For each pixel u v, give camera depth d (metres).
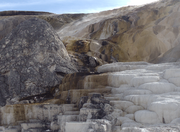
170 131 8.04
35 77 15.60
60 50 17.58
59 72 16.53
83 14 34.62
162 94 10.48
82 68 19.38
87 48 23.08
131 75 12.55
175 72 11.52
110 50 22.89
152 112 9.46
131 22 25.17
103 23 26.81
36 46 16.47
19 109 12.83
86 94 12.92
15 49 16.25
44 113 12.64
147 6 25.78
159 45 21.20
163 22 21.77
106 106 10.34
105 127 9.09
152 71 13.09
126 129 8.99
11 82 15.29
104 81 13.78
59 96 15.02
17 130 12.09
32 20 17.61
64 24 32.97
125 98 11.08
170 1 23.67
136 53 22.38
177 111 9.02
